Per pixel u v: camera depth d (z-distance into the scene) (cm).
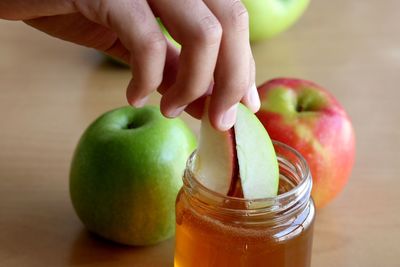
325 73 65
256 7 66
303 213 39
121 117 46
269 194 38
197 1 35
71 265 44
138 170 43
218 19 36
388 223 47
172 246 46
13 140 54
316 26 75
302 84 50
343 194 50
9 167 51
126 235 44
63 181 50
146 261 44
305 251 39
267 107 47
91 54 68
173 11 35
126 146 44
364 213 48
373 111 59
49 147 53
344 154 47
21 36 71
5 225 46
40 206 48
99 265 44
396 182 51
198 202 38
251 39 69
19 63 66
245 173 37
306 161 42
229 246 37
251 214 37
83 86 62
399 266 44
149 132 44
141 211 44
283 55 68
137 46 35
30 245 45
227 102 37
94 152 44
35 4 39
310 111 48
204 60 35
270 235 37
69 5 37
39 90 61
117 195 43
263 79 64
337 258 44
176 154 44
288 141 46
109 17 36
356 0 82
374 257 44
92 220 45
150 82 36
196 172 39
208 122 38
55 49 69
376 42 72
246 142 37
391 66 67
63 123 56
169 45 42
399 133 56
